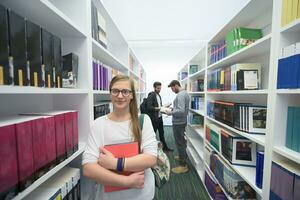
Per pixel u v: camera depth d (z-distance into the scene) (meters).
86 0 1.25
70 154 1.05
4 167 0.59
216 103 2.23
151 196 1.08
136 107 1.09
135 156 0.97
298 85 0.91
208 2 3.38
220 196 2.08
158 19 4.20
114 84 1.06
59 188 0.92
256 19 1.73
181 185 2.64
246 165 1.65
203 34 5.34
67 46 1.26
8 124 0.62
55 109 1.32
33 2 0.78
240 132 1.58
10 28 0.63
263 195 1.20
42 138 0.79
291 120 1.05
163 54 6.95
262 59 1.66
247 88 1.55
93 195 1.35
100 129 1.03
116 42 2.78
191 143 3.76
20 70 0.67
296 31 1.04
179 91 3.35
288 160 1.11
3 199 0.59
